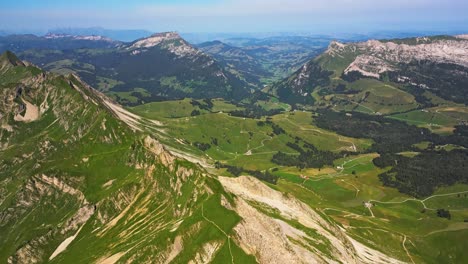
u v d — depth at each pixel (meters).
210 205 148.38
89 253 176.00
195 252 133.00
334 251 165.38
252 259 130.38
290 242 149.88
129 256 140.00
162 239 139.50
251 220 145.88
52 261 185.25
